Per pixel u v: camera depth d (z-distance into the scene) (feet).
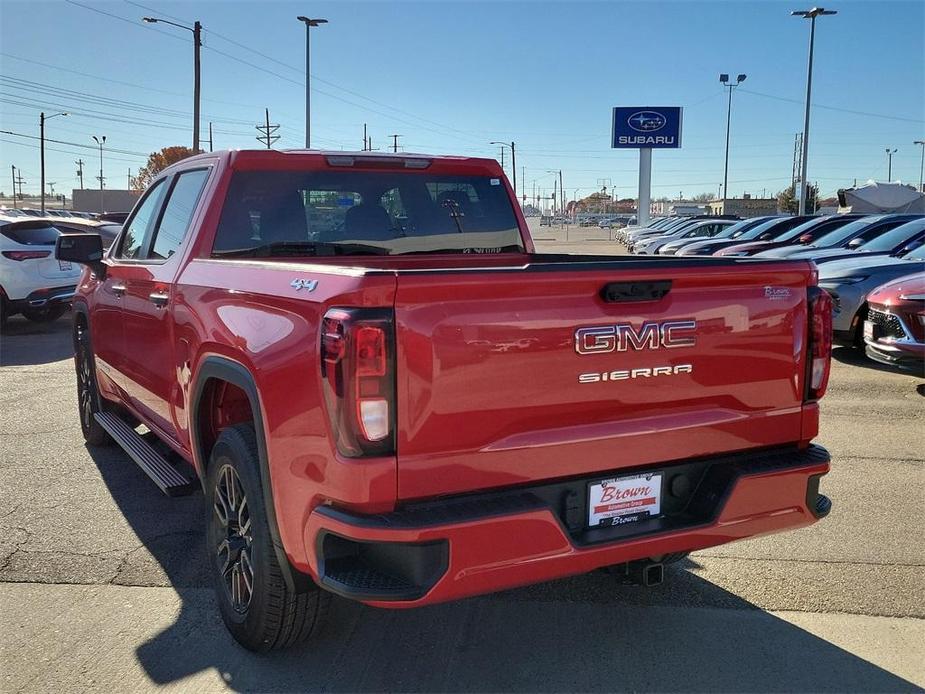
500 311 8.68
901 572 13.47
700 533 9.86
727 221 95.09
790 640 11.34
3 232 42.65
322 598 10.41
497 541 8.61
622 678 10.42
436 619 11.99
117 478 18.29
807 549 14.44
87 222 50.06
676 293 9.68
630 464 9.66
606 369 9.29
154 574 13.41
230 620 11.14
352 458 8.32
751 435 10.48
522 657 10.93
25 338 41.68
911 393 27.17
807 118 114.73
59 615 12.01
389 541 8.22
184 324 12.50
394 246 15.31
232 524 11.18
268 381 9.41
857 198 106.32
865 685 10.24
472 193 16.24
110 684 10.24
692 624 11.80
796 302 10.58
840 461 19.57
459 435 8.62
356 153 14.74
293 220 14.24
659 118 128.67
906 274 32.35
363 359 8.17
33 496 17.12
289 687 10.21
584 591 12.89
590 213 446.60
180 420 13.29
